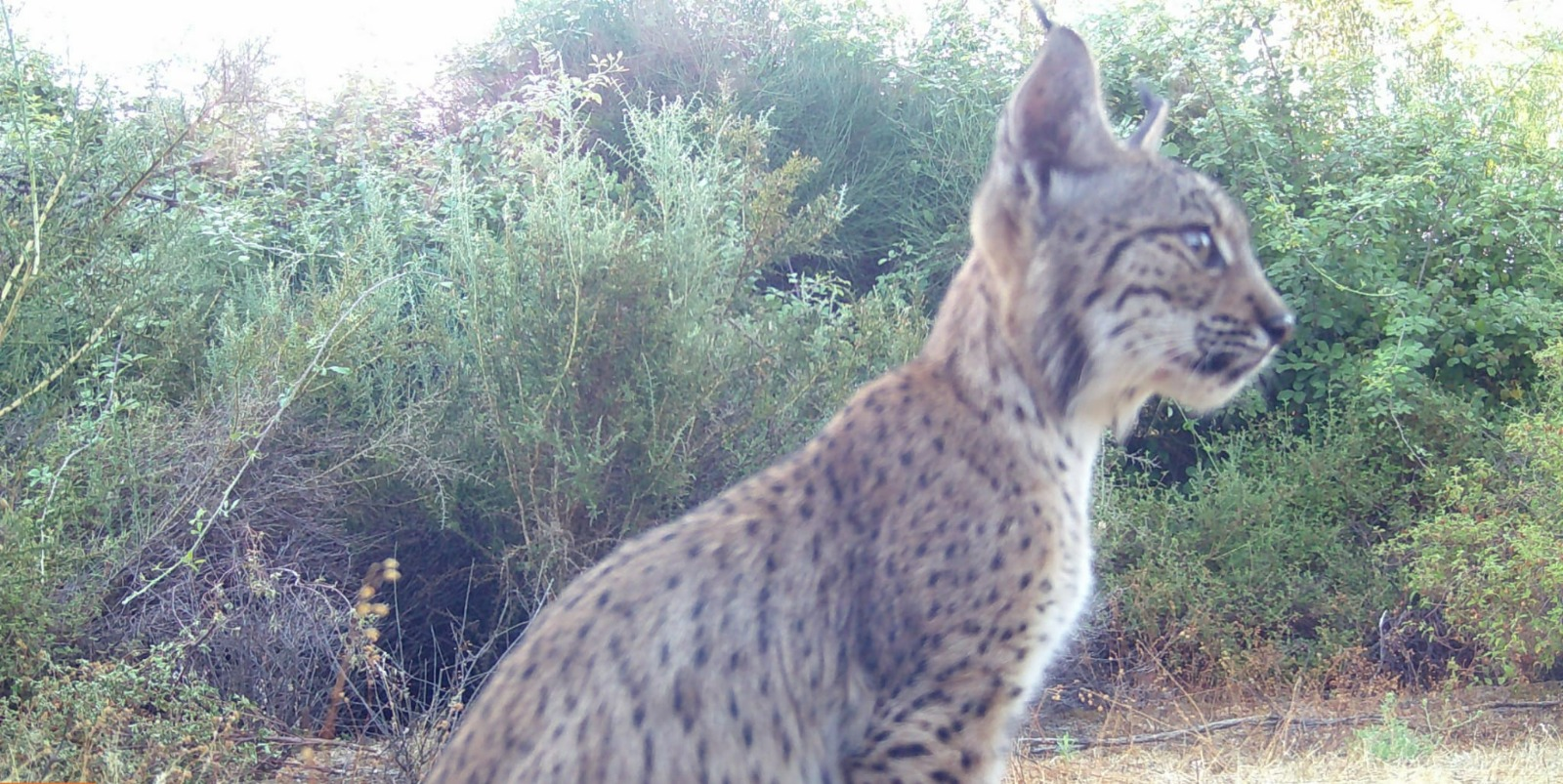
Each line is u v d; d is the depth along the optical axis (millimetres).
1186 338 1349
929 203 3502
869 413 1322
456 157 2375
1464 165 3205
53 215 1919
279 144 2773
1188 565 2527
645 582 1250
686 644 1235
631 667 1224
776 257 2336
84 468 1903
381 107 3078
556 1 3670
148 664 1781
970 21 3662
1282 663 2387
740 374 2209
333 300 2064
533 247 2076
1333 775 1879
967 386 1321
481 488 2182
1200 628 2412
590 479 2002
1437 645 2490
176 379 2121
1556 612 2166
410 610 2205
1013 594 1297
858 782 1281
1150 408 3023
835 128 3535
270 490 2025
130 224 2049
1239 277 1360
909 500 1294
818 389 2223
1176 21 3555
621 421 2025
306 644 1922
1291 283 3068
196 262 2268
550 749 1205
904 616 1283
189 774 1648
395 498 2193
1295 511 2729
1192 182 1363
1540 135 3705
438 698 1938
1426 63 4074
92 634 1866
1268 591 2547
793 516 1285
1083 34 3572
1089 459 1364
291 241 2578
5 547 1733
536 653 1239
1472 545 2381
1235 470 2732
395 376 2268
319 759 1862
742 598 1255
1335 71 3498
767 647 1252
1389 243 3123
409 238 2598
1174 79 3428
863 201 3354
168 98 2203
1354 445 2781
